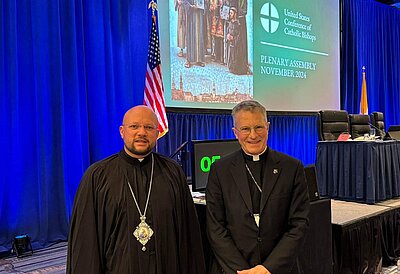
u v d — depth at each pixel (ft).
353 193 15.80
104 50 16.06
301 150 25.82
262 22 22.82
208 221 6.33
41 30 14.08
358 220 11.13
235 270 5.82
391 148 16.35
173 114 18.95
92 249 5.49
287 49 24.36
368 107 30.17
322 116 18.58
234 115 6.29
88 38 15.74
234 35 21.34
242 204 6.07
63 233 14.52
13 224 13.34
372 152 15.24
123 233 5.64
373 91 30.71
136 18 17.22
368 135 17.33
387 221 12.87
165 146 18.71
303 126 25.94
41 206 13.88
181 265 6.05
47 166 14.17
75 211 5.69
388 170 16.07
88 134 15.65
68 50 14.92
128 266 5.56
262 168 6.27
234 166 6.32
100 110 15.85
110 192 5.71
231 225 6.15
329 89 27.37
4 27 13.19
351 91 28.94
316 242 8.27
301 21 25.25
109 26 16.21
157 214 5.78
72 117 14.92
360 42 29.32
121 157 6.05
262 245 5.98
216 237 6.15
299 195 6.25
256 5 22.50
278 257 5.82
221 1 20.71
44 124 14.14
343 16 28.53
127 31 16.76
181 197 6.16
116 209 5.66
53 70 14.44
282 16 24.03
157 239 5.72
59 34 14.47
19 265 11.72
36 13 13.97
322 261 8.41
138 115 5.88
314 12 26.18
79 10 15.31
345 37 28.55
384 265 12.51
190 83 19.44
